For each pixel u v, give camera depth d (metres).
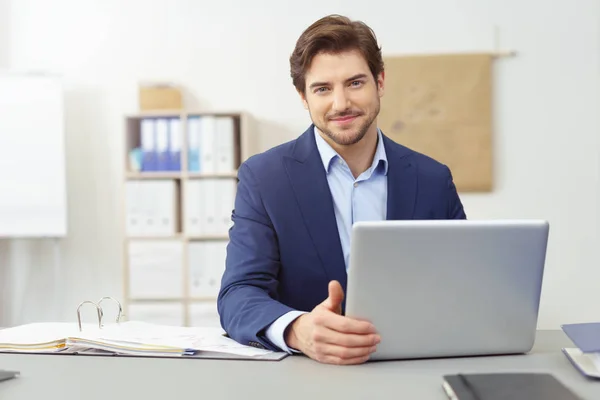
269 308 1.30
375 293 1.14
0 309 4.19
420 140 3.98
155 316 4.05
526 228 1.15
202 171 3.83
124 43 4.16
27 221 3.94
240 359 1.22
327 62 1.41
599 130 3.94
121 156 4.16
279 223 1.50
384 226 1.11
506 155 3.98
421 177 1.59
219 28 4.12
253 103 4.10
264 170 1.55
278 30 4.09
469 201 4.00
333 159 1.56
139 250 3.87
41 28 4.19
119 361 1.22
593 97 3.94
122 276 4.15
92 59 4.16
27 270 4.19
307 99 1.47
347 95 1.41
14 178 3.93
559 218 3.96
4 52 4.19
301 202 1.51
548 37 3.95
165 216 3.86
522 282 1.18
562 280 3.96
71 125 4.18
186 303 3.86
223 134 3.82
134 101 4.15
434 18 4.00
